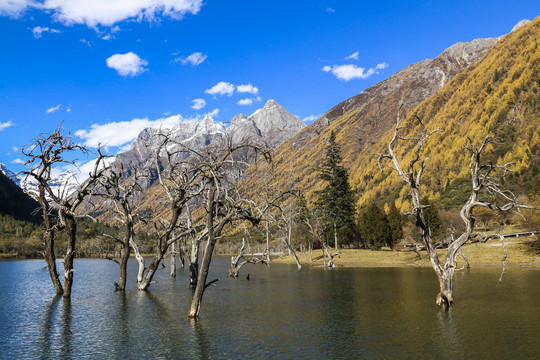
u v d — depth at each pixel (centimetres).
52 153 3334
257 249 14175
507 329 2198
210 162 2531
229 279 5275
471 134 18200
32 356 1836
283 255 11050
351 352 1816
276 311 2841
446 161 17712
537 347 1850
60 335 2212
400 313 2703
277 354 1802
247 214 2773
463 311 2720
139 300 3434
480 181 2936
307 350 1855
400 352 1806
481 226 9244
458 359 1698
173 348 1920
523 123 16775
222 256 13725
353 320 2498
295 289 4084
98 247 14538
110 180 3662
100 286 4622
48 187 3422
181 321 2530
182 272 6875
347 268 6756
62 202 3428
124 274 4028
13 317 2728
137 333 2225
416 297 3391
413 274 5472
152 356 1805
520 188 12700
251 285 4494
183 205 3825
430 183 17088
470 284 4091
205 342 2016
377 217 8981
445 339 2016
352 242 10494
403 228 9556
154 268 4094
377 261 7625
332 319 2539
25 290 4328
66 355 1844
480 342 1947
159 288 4322
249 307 3016
